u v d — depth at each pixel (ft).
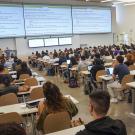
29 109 11.39
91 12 58.13
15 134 3.14
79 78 27.20
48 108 9.43
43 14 51.52
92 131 5.51
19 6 48.44
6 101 12.96
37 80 19.69
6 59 38.93
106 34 62.28
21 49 49.88
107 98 5.96
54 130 9.26
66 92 24.53
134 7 60.08
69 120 9.50
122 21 63.31
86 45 59.00
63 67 31.68
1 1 46.39
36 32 51.08
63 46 55.06
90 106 6.10
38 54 45.78
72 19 55.52
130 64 23.54
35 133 11.62
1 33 47.03
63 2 54.08
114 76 19.35
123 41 63.21
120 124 5.80
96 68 21.44
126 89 18.48
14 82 18.95
